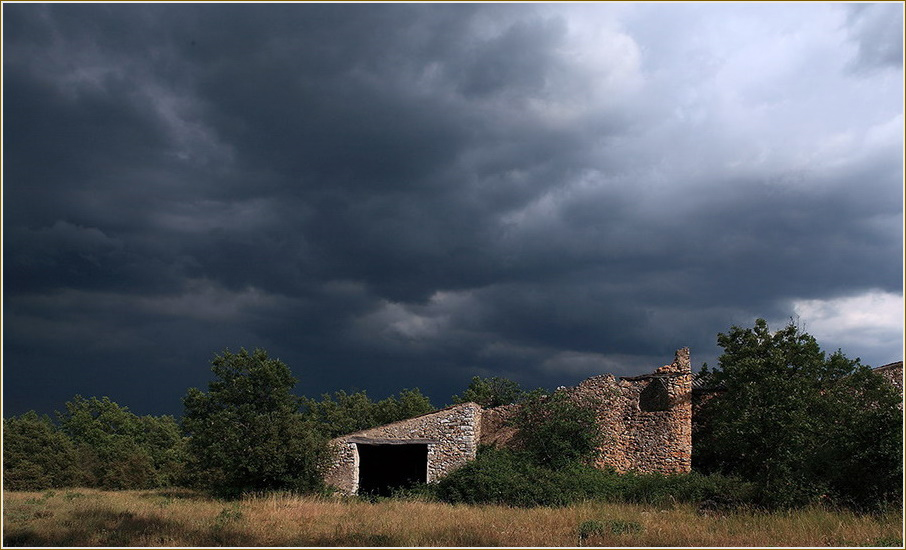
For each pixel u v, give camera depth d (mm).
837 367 31266
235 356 40969
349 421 53062
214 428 33844
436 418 34312
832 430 23781
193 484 42906
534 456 32469
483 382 53438
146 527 18234
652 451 32250
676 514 21203
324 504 25031
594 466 32594
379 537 17266
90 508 22312
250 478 31062
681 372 32719
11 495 33719
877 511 20141
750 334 31984
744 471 29172
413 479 38312
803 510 20500
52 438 52156
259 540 16828
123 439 69750
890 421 21062
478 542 16609
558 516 21047
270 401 39844
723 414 30594
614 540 16766
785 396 24047
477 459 32594
